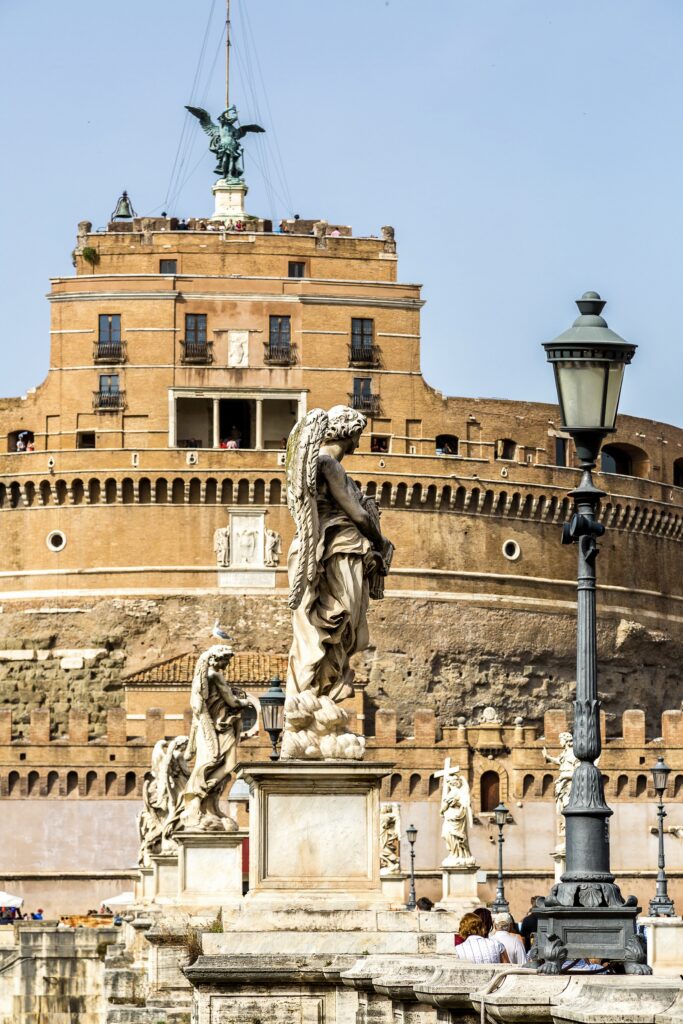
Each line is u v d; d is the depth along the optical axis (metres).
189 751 63.53
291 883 36.41
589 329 36.53
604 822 34.38
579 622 35.78
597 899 32.41
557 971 29.69
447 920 37.78
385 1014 32.12
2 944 141.00
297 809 36.56
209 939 36.56
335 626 37.28
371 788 36.69
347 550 37.25
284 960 35.06
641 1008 23.31
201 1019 35.00
